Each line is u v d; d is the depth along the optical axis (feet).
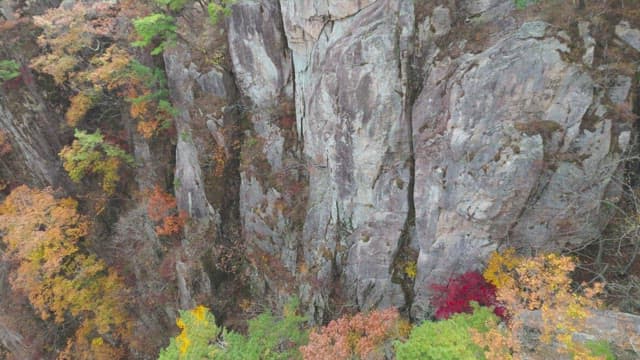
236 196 64.49
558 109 33.76
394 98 40.45
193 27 59.77
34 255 62.95
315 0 44.32
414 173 42.78
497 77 34.55
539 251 37.55
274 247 59.26
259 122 59.31
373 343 34.42
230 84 60.08
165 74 63.98
